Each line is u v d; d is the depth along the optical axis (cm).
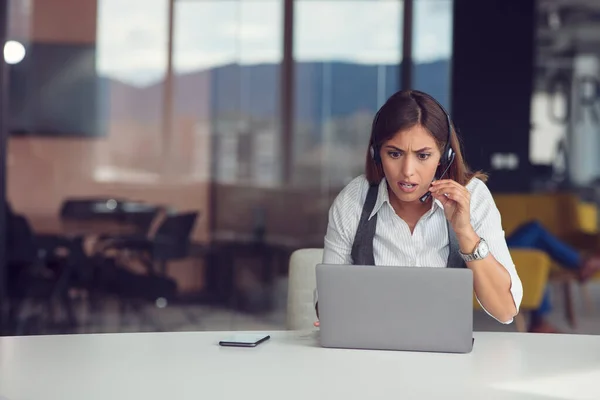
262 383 223
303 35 728
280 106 727
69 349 264
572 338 288
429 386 221
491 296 279
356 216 304
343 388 218
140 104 713
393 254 301
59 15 705
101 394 212
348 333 264
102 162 711
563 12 736
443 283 256
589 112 738
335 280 262
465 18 737
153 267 719
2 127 704
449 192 275
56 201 709
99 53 709
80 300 714
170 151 717
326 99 729
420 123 282
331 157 731
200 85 719
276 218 729
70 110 707
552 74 738
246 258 728
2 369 238
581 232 732
